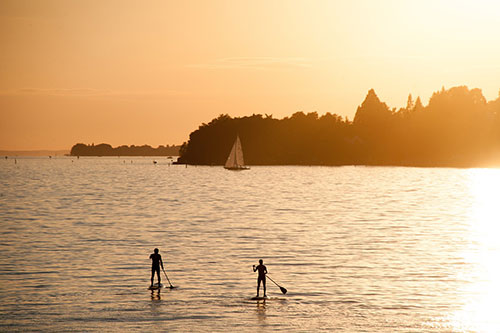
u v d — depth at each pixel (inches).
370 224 5270.7
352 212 6520.7
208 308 2314.2
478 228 4970.5
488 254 3570.4
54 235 4448.8
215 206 7337.6
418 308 2311.8
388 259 3398.1
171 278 2864.2
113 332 2012.8
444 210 6825.8
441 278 2861.7
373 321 2139.5
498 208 7091.5
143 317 2187.5
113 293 2546.8
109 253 3592.5
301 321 2140.7
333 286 2696.9
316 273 2994.6
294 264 3248.0
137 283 2748.5
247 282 2783.0
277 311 2273.6
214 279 2844.5
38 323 2111.2
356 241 4151.1
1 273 2967.5
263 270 2503.7
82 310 2276.1
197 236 4404.5
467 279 2832.2
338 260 3376.0
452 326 2082.9
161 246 3887.8
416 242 4109.3
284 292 2508.6
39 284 2716.5
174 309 2295.8
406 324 2106.3
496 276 2898.6
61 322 2122.3
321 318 2182.6
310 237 4365.2
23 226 5068.9
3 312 2250.2
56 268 3100.4
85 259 3373.5
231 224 5251.0
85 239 4217.5
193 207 7175.2
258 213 6368.1
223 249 3772.1
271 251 3693.4
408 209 6943.9
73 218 5782.5
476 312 2256.4
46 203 7824.8
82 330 2032.5
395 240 4202.8
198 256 3496.6
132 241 4124.0
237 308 2321.6
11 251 3661.4
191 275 2935.5
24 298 2458.2
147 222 5418.3
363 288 2652.6
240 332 2016.5
